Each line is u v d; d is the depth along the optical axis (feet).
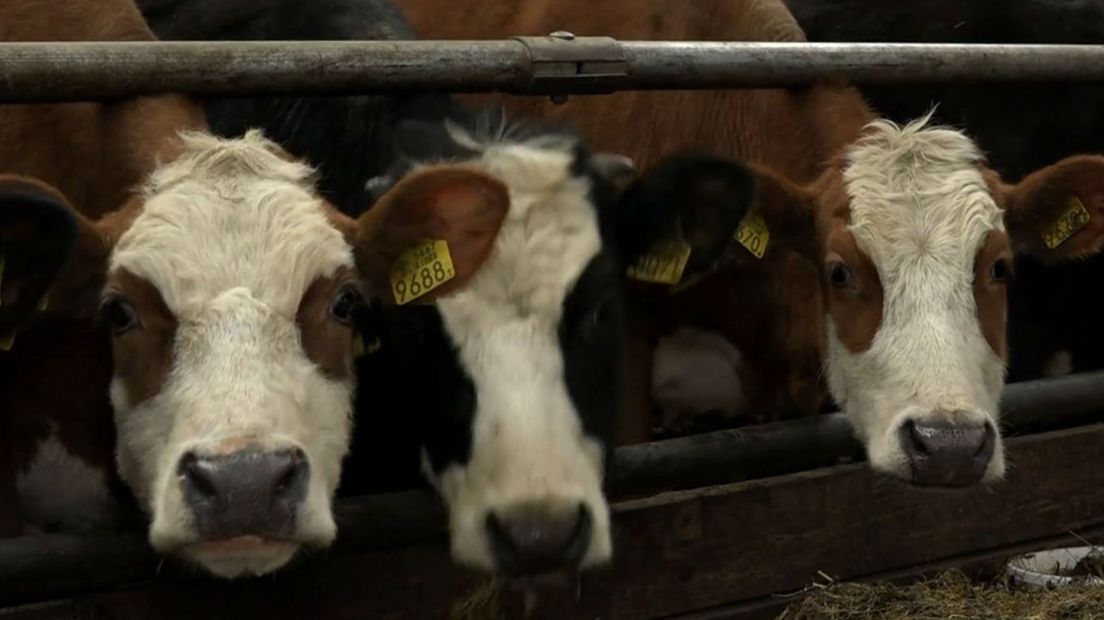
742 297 20.35
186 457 11.59
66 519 16.17
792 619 16.52
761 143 19.75
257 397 12.04
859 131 18.43
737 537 16.17
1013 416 18.51
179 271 12.61
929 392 15.84
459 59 14.44
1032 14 24.34
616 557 15.35
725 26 20.80
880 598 16.88
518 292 14.43
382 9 19.07
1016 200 17.78
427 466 14.85
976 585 17.90
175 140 14.23
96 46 13.10
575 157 15.48
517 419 13.96
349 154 18.34
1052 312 24.68
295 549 11.93
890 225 16.72
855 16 24.70
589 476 14.23
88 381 15.60
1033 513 18.37
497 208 13.43
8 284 12.70
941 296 16.33
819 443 17.19
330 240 13.19
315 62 13.84
